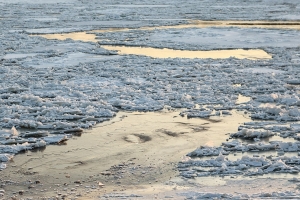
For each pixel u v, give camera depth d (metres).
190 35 24.50
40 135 10.23
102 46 22.00
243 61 17.86
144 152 9.23
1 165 8.55
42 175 8.18
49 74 16.06
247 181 7.55
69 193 7.38
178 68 16.83
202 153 8.98
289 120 11.02
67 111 11.66
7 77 15.65
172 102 12.55
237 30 26.05
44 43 22.38
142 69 16.77
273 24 29.45
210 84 14.55
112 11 38.25
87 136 10.22
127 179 7.95
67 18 33.31
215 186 7.38
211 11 37.84
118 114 11.75
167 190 7.30
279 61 17.80
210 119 11.24
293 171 7.96
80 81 15.08
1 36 24.44
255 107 11.96
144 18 33.28
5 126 10.79
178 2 47.75
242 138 9.88
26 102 12.60
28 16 34.84
